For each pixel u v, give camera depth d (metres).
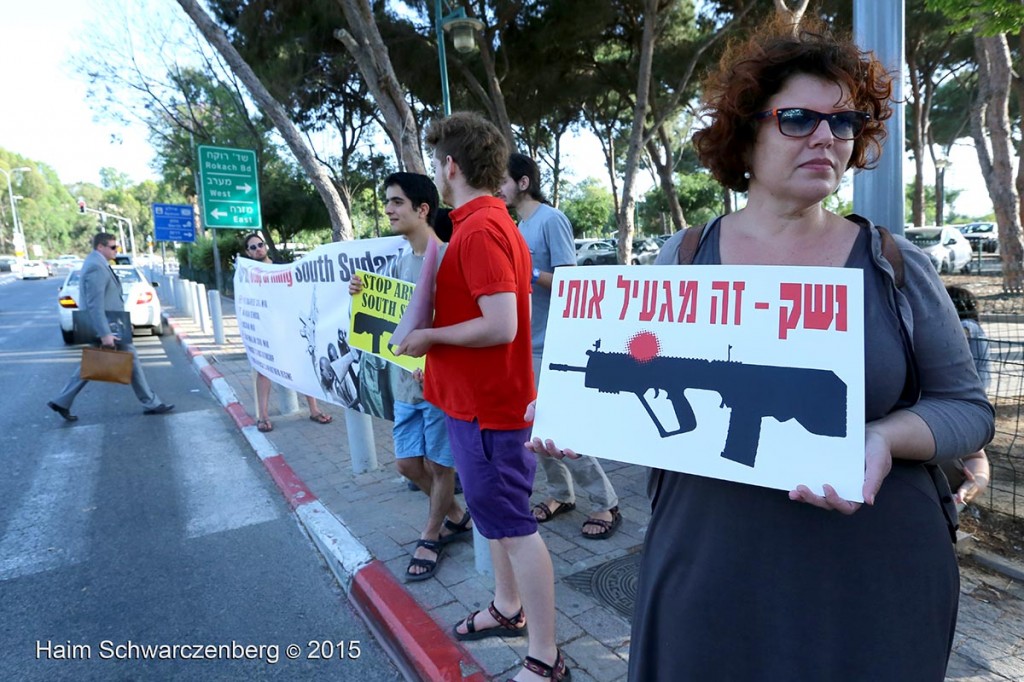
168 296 22.56
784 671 1.13
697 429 1.23
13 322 16.91
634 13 14.48
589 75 17.03
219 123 20.19
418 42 13.25
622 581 2.88
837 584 1.11
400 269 3.34
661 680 1.29
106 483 4.73
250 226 10.61
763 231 1.26
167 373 9.12
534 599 2.13
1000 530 3.04
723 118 1.25
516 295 2.02
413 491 4.12
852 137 1.17
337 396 4.08
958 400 1.15
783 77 1.16
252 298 5.27
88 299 6.29
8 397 7.75
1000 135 11.67
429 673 2.34
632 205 13.02
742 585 1.17
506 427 2.05
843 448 1.08
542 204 3.32
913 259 1.15
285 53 13.12
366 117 18.47
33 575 3.37
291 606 3.04
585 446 1.38
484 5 12.99
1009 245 11.91
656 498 1.39
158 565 3.45
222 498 4.37
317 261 4.10
